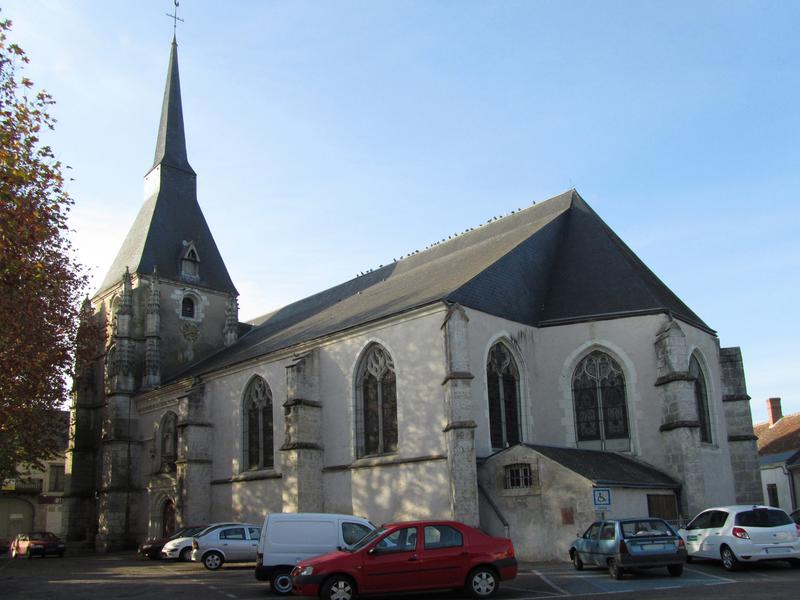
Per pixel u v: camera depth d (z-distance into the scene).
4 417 27.53
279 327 45.38
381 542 15.77
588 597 15.29
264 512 33.41
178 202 53.38
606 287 30.36
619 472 24.86
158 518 41.22
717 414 30.53
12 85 19.55
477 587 15.57
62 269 32.38
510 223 38.88
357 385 30.05
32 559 38.16
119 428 44.91
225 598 17.92
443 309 26.78
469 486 24.23
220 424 37.44
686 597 14.70
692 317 31.86
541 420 29.25
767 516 19.53
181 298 50.12
